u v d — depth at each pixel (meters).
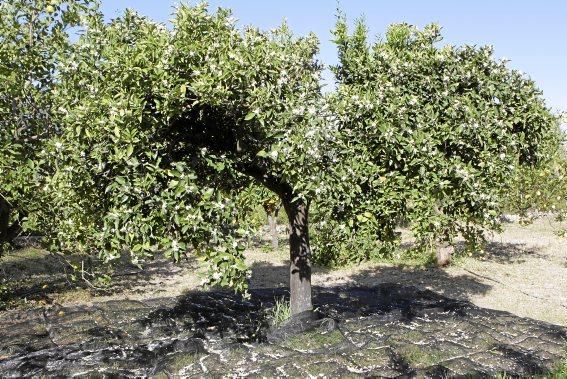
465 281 10.80
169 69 4.67
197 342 6.23
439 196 5.41
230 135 5.73
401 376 5.21
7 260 12.39
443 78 5.68
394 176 5.32
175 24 4.81
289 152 4.73
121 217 4.38
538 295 9.65
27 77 6.39
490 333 6.73
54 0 6.13
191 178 4.58
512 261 12.80
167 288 10.11
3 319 7.68
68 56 5.55
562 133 7.86
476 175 5.27
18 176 5.85
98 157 4.35
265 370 5.45
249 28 5.53
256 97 4.86
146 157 4.67
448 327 6.91
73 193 4.83
